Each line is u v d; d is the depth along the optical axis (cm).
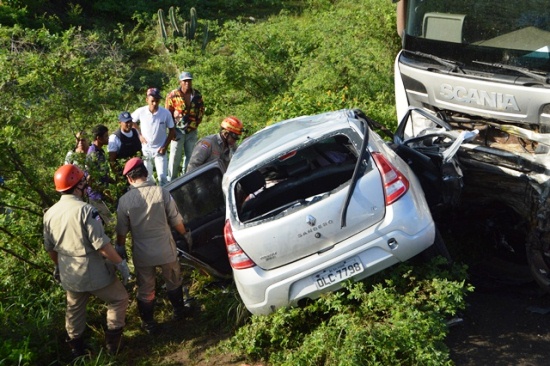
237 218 555
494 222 660
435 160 614
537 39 595
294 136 593
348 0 1917
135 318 685
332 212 528
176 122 1009
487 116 620
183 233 647
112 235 740
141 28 2064
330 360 514
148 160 927
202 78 1343
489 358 521
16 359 586
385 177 534
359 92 1134
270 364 557
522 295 617
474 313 589
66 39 800
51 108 743
